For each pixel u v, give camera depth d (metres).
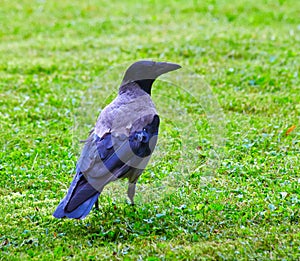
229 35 20.81
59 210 8.52
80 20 24.20
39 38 21.88
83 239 8.83
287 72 17.08
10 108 14.88
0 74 17.56
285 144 12.35
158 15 24.61
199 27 22.44
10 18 24.50
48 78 17.27
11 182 10.87
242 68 17.53
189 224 9.20
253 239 8.52
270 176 10.90
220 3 26.06
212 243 8.52
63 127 13.66
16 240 8.80
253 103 14.87
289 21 23.14
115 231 9.00
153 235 8.90
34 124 13.89
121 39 21.20
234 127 13.29
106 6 26.39
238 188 10.41
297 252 8.16
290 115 14.05
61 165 11.52
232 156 11.84
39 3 26.92
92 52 19.77
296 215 9.33
